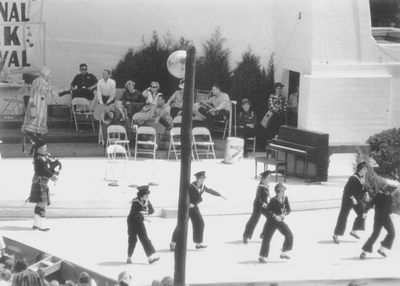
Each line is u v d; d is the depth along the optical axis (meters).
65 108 31.14
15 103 30.86
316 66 30.11
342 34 30.28
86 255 20.23
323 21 30.08
